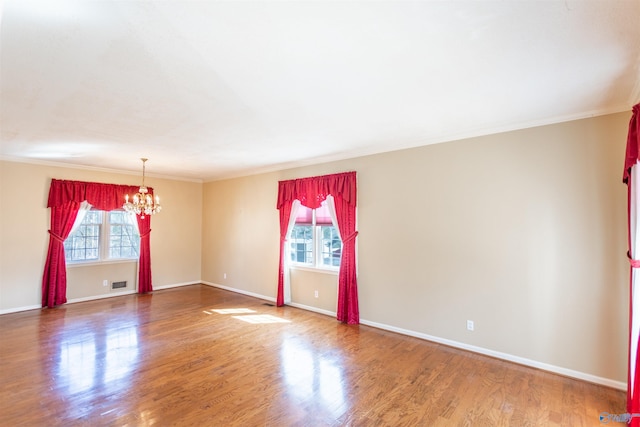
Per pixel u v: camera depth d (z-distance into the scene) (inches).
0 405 96.5
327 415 92.9
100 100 101.7
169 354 135.3
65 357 131.3
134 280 250.7
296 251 218.8
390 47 71.8
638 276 91.9
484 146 137.3
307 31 65.1
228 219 265.1
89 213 230.2
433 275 150.6
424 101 104.2
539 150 124.4
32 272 202.2
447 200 147.0
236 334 160.2
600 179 112.3
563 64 80.0
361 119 121.9
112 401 99.2
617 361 108.3
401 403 99.2
